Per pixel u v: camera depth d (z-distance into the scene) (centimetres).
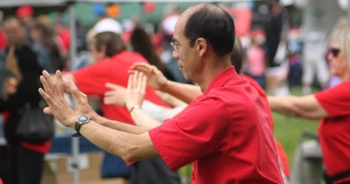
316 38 3238
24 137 1389
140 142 698
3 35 2422
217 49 718
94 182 1587
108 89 1312
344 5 3025
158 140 691
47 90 727
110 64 1323
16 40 1667
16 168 1416
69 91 744
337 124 1084
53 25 3272
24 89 1389
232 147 695
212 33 712
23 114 1398
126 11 3516
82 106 741
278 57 3516
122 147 702
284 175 1027
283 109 1091
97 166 1591
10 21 1666
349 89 1075
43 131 1393
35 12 1761
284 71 3512
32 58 1407
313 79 3391
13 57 1408
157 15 3800
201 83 733
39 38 2202
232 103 693
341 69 1101
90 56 2100
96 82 1316
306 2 3244
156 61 1490
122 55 1348
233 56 973
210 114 689
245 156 694
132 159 702
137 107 872
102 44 1352
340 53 1098
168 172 1299
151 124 838
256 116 700
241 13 2912
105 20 2433
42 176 1534
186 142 688
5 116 1480
